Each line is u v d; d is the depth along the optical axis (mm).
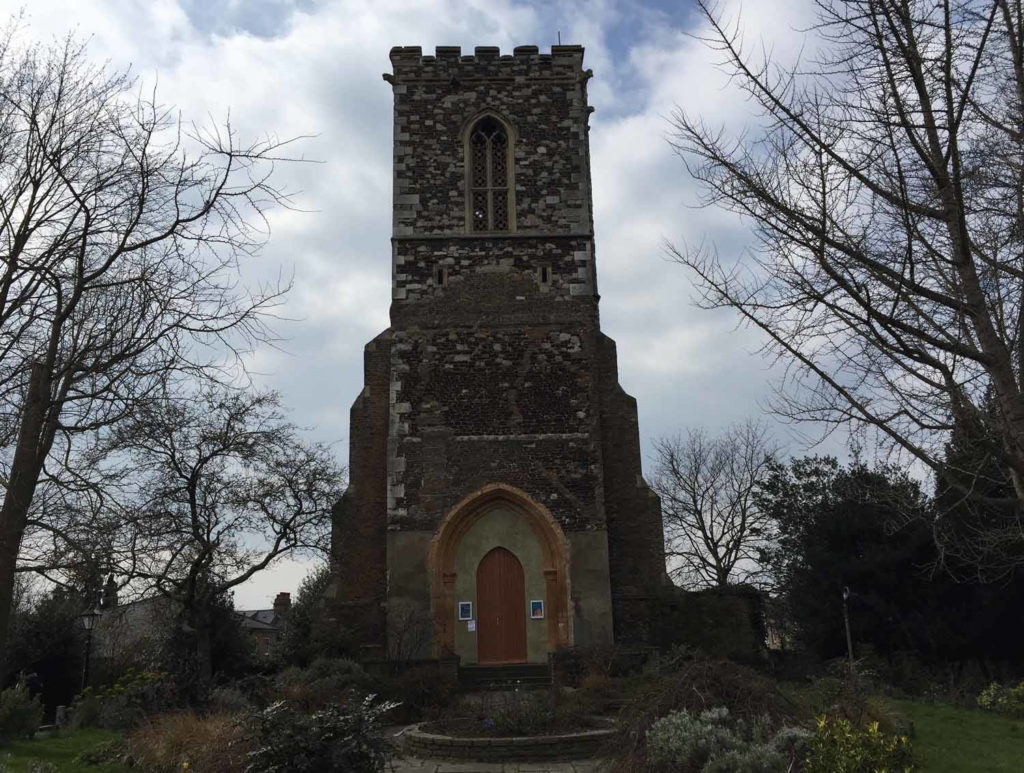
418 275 24750
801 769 9328
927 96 8180
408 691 18422
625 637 22391
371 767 9891
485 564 22734
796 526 31984
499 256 24969
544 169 25719
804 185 8508
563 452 23203
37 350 10383
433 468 22969
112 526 10492
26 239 9828
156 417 11234
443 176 25578
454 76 26328
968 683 20719
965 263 8156
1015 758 12016
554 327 24312
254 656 25672
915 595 24297
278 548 20969
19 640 24672
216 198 10359
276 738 9812
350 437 24078
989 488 11273
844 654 24891
